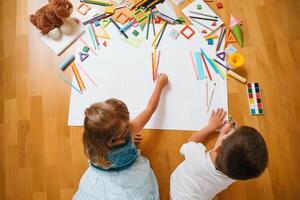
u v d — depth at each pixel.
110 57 1.31
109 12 1.35
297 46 1.29
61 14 1.24
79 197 1.05
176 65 1.28
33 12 1.40
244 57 1.28
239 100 1.23
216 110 1.22
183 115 1.23
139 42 1.32
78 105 1.27
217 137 1.20
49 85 1.30
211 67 1.27
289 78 1.25
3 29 1.38
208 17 1.33
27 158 1.23
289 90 1.24
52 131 1.25
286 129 1.20
